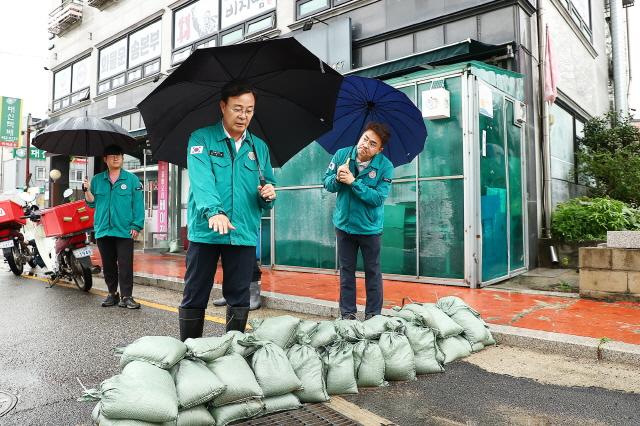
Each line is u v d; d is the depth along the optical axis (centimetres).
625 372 332
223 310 550
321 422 251
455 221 638
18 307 573
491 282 643
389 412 267
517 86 747
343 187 416
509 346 396
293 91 301
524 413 265
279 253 840
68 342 415
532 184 789
